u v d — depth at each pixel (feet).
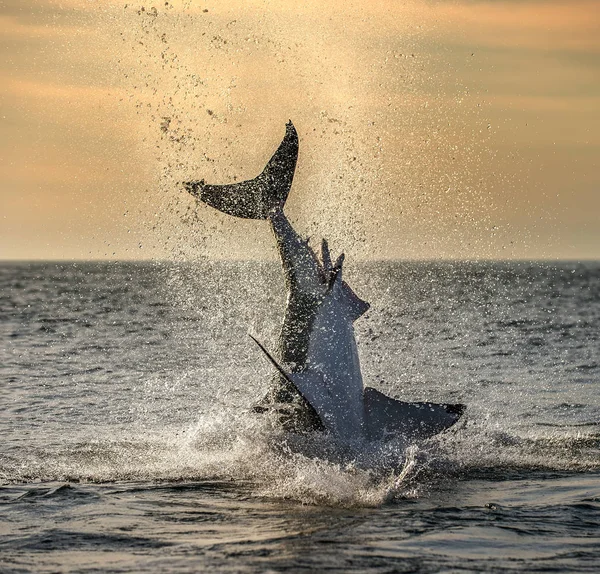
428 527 86.74
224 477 108.58
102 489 102.89
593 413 155.74
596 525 87.61
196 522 89.20
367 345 262.06
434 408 111.86
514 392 179.83
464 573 73.46
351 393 111.14
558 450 123.95
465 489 102.32
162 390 182.29
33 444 128.36
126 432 138.21
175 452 122.62
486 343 278.46
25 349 265.13
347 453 107.65
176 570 74.59
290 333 115.96
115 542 82.64
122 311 458.50
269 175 126.82
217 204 125.70
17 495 100.22
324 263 119.34
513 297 625.82
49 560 77.61
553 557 77.66
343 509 93.71
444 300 533.96
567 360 234.58
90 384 190.70
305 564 75.72
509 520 89.20
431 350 255.50
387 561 76.38
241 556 77.97
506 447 124.98
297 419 110.52
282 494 100.12
